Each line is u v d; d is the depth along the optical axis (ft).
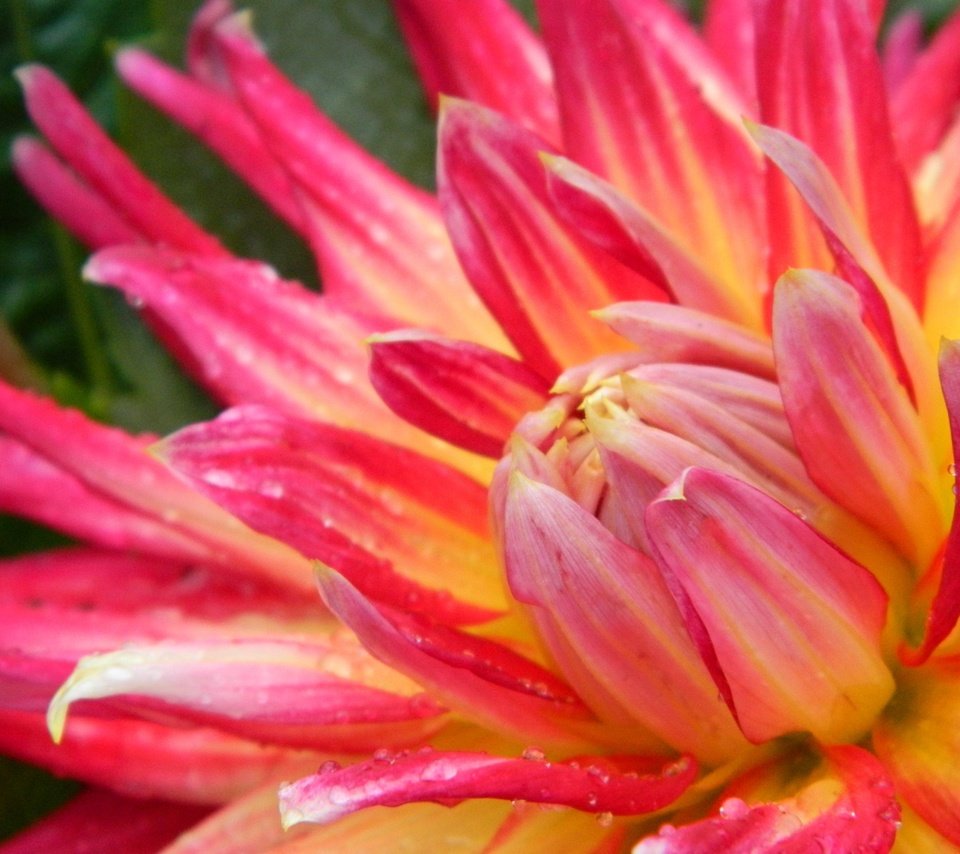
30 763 1.19
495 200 1.12
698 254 1.15
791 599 1.03
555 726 1.06
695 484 1.01
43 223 1.37
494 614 1.10
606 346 1.13
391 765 1.00
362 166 1.19
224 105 1.25
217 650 1.06
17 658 1.08
